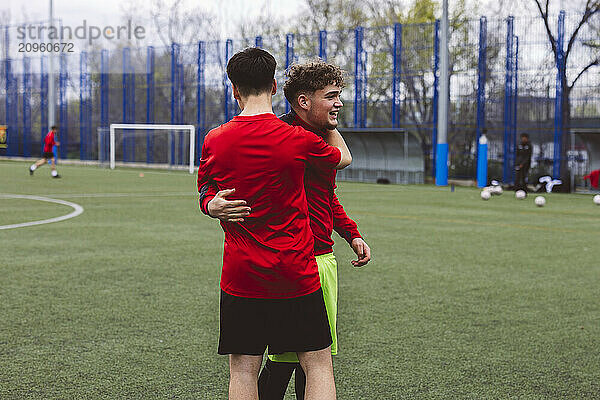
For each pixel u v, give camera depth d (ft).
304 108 10.01
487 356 15.21
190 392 12.80
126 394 12.64
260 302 9.12
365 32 93.09
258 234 9.02
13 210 44.50
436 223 41.09
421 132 89.30
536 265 26.96
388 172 85.46
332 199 10.54
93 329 16.89
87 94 122.52
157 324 17.46
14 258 26.73
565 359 15.07
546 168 77.51
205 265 25.79
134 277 23.34
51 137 80.07
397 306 19.79
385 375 13.87
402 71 87.71
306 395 9.31
